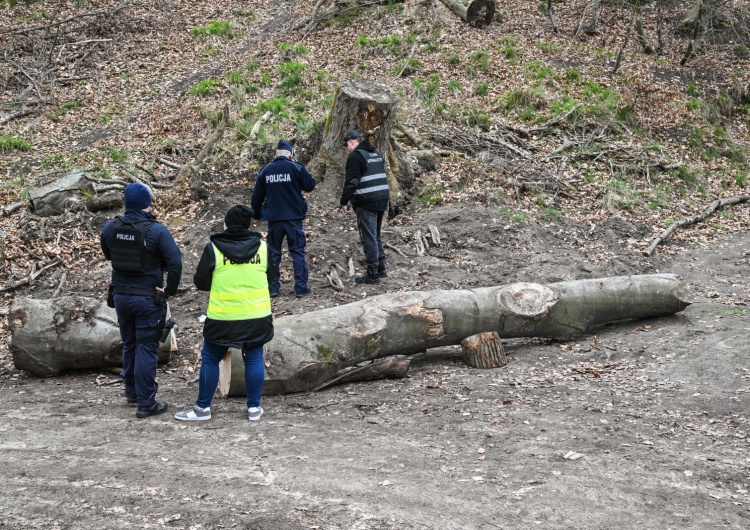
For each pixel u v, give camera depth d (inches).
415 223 404.2
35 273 358.0
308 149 450.0
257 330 212.4
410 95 605.3
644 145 553.9
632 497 166.1
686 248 408.2
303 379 240.7
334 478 175.0
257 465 182.7
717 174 546.3
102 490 167.5
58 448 195.0
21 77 684.7
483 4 758.5
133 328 226.1
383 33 756.0
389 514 157.4
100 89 670.5
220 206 414.6
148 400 220.8
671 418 213.0
